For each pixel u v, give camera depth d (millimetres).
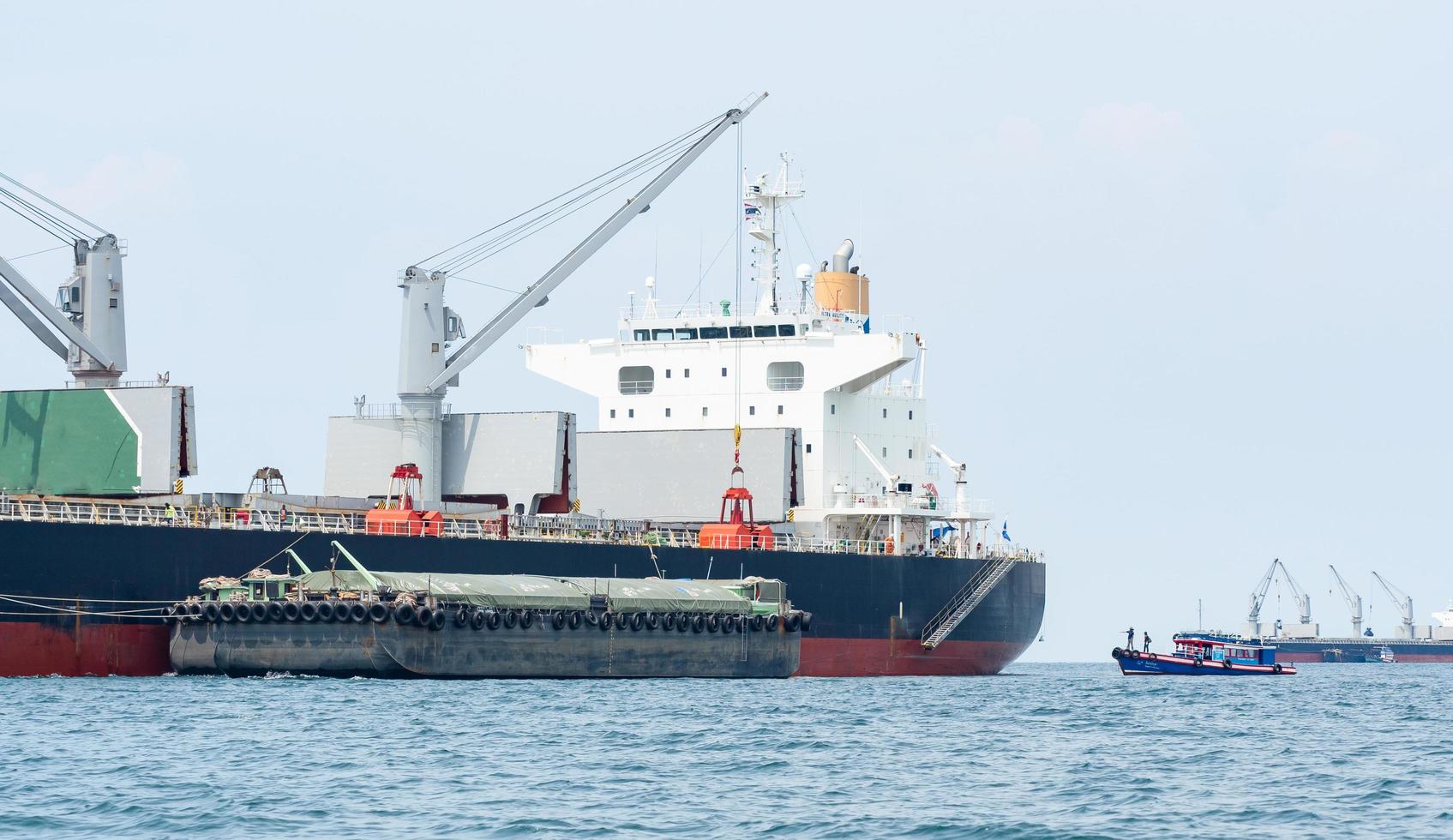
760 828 129375
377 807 134875
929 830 130125
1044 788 150625
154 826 127688
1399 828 133000
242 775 147875
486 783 146625
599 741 173375
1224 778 158375
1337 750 184000
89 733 169750
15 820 129125
